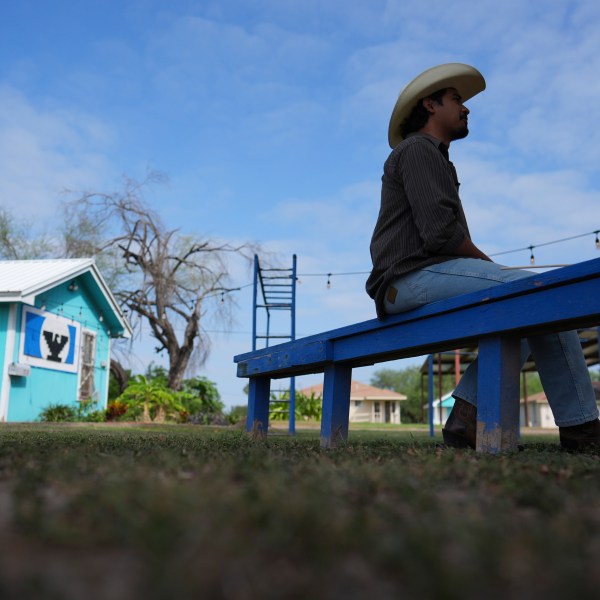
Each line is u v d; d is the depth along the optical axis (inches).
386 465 53.7
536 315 71.4
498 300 77.3
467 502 35.9
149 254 849.5
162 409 590.2
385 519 29.5
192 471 47.3
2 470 48.5
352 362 112.3
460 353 589.6
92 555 23.4
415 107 110.2
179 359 864.9
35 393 490.9
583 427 87.6
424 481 42.6
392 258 96.3
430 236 91.2
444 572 20.2
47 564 22.2
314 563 22.5
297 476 42.3
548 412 1681.8
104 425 373.4
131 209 826.8
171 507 28.2
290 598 19.4
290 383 386.0
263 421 158.9
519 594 19.7
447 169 99.0
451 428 98.6
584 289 66.1
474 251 96.0
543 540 25.4
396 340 96.9
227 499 31.3
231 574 20.8
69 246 847.1
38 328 492.7
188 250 860.0
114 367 854.5
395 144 117.2
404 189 97.3
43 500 33.2
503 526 28.6
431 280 90.0
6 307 461.4
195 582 19.7
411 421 2402.8
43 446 75.1
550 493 38.1
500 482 43.8
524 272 84.4
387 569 22.1
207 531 25.0
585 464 57.4
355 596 19.6
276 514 27.9
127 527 25.6
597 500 38.4
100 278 575.8
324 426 116.1
